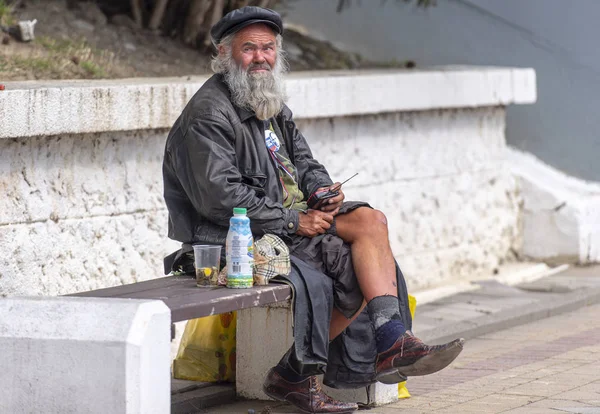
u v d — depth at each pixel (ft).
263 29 50.31
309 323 48.01
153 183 66.28
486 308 83.51
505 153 103.24
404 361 46.91
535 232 104.42
